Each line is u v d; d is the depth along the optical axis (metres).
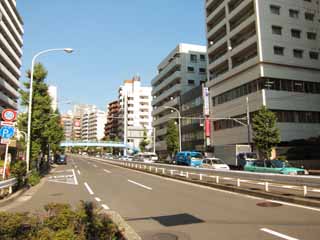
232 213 8.99
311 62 40.62
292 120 38.47
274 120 31.94
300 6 41.38
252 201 11.23
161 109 75.12
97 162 59.47
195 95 56.81
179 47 67.50
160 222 7.99
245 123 40.28
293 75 39.53
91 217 5.13
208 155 44.12
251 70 39.75
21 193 14.31
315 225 7.33
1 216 4.43
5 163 13.90
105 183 19.30
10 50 62.00
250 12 41.59
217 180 17.12
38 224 4.58
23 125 23.69
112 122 130.25
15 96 67.81
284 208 9.68
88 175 26.31
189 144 58.78
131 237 6.39
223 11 47.97
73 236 4.27
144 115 115.38
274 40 38.88
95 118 146.38
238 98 42.25
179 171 24.95
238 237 6.35
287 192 12.72
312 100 39.94
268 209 9.55
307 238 6.18
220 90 47.28
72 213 4.95
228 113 44.62
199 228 7.24
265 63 38.16
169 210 9.71
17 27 69.81
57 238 4.08
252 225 7.41
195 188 15.95
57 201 12.02
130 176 24.84
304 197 10.86
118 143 89.12
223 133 45.56
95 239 4.89
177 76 66.50
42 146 27.97
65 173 29.03
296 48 40.00
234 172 16.48
